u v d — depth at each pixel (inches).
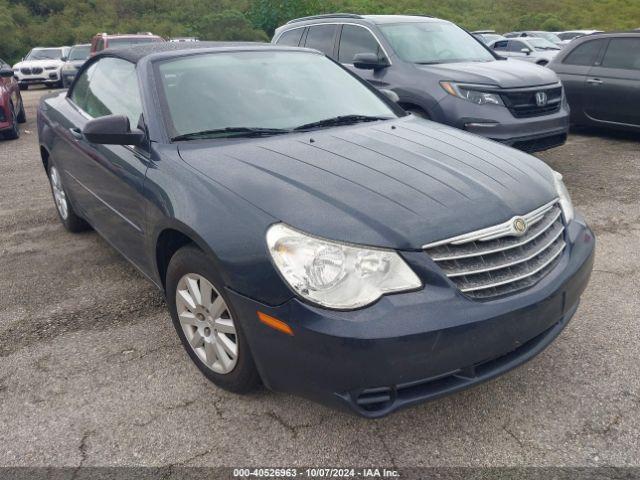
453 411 104.6
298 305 87.0
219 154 114.0
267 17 1406.3
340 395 87.7
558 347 122.6
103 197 145.9
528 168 117.3
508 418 102.3
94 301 150.6
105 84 158.4
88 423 104.1
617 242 179.6
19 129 437.4
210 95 132.5
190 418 104.6
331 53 291.4
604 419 101.2
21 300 152.3
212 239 96.7
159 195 112.5
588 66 325.1
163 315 141.9
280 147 117.2
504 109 225.8
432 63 255.9
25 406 109.3
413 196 97.3
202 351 112.1
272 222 92.0
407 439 98.2
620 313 135.7
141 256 131.5
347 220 90.7
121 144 121.6
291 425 102.0
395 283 87.6
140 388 113.4
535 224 102.9
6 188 262.2
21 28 1672.0
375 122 140.2
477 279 91.9
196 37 1449.3
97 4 1937.7
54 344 130.2
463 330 87.1
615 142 320.5
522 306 92.7
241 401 108.7
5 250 187.0
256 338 93.3
